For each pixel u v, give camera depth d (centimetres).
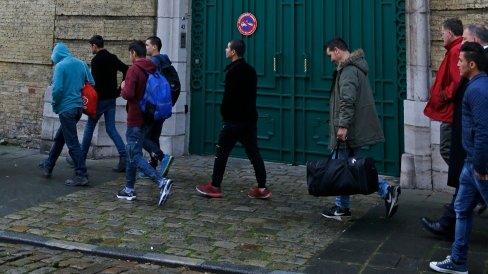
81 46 947
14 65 1009
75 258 506
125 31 923
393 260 492
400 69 793
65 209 643
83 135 868
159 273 475
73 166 845
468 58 436
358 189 557
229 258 499
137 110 660
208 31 929
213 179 701
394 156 801
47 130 953
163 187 654
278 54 880
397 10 793
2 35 1014
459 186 463
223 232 570
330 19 843
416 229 578
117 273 471
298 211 646
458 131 503
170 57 915
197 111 945
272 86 887
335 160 570
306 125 868
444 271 461
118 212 634
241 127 680
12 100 1015
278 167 866
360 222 604
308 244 535
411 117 757
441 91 590
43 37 980
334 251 516
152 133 735
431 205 670
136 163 662
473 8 711
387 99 803
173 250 518
